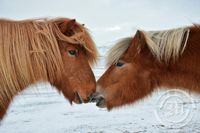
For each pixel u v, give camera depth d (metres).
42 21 3.10
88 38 3.19
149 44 2.86
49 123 6.92
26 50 2.86
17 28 2.90
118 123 6.93
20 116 7.71
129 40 3.11
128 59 3.01
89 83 3.12
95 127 6.52
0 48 2.78
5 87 2.84
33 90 3.16
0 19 3.01
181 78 2.92
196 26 2.93
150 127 6.46
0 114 3.09
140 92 3.04
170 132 6.01
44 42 2.95
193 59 2.81
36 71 2.93
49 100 10.30
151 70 2.98
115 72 3.07
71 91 3.12
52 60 2.96
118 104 3.10
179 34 2.82
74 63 3.08
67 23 3.03
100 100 3.14
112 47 3.14
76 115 7.96
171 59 2.87
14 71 2.83
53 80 3.08
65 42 3.05
